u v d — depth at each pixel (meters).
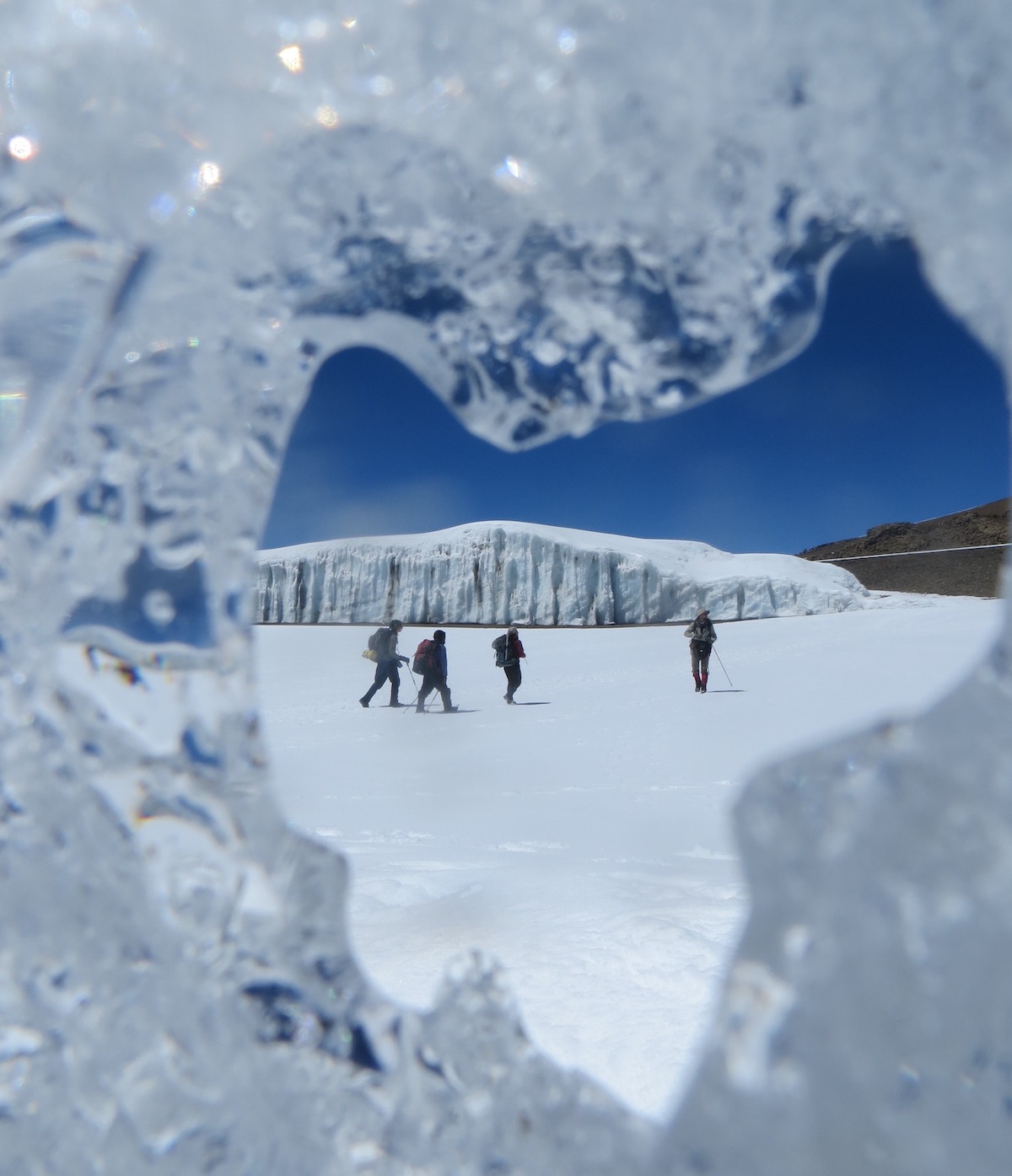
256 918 0.70
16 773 0.71
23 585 0.71
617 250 0.69
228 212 0.69
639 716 9.82
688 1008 1.74
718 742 7.56
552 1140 0.67
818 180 0.64
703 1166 0.58
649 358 0.71
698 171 0.66
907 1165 0.54
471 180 0.68
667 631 24.78
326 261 0.70
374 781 6.04
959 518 53.34
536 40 0.66
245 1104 0.66
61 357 0.71
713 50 0.64
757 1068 0.58
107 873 0.69
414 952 2.17
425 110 0.67
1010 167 0.59
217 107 0.68
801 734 7.85
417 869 3.17
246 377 0.71
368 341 0.75
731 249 0.67
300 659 21.36
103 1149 0.66
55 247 0.69
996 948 0.54
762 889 0.61
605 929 2.22
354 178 0.69
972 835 0.56
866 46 0.62
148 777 0.70
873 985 0.56
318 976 0.71
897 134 0.62
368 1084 0.68
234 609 0.71
